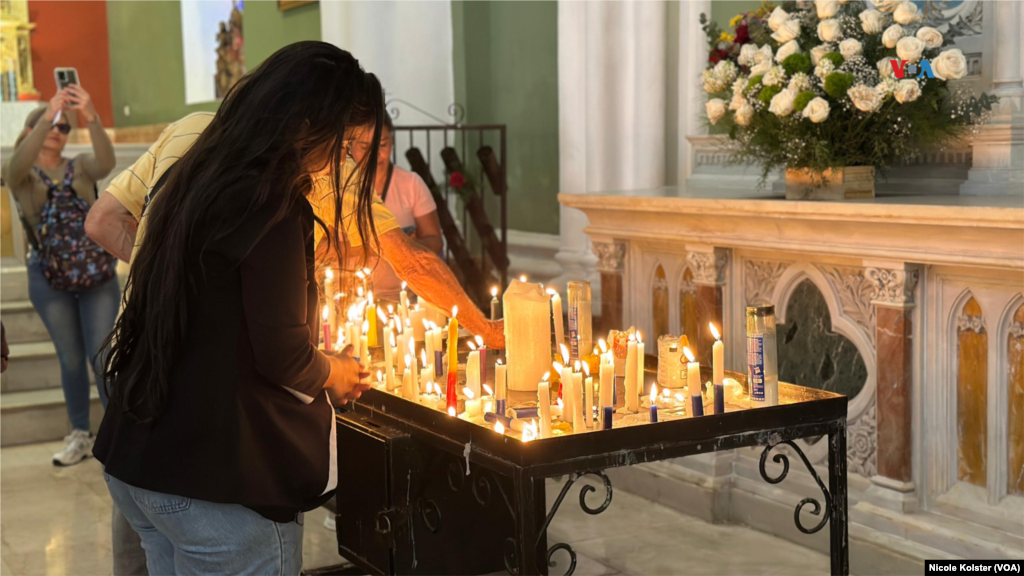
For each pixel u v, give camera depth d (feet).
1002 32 10.27
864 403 10.50
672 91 14.98
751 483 11.93
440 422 7.30
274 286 5.34
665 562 10.80
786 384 8.06
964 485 9.70
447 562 8.99
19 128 30.53
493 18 19.44
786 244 10.49
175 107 30.99
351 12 19.54
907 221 8.95
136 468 5.49
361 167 6.15
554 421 7.02
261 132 5.39
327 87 5.51
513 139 19.15
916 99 10.08
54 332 15.55
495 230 19.70
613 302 13.50
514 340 8.08
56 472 15.25
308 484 5.80
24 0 33.60
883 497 10.12
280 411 5.67
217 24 27.68
